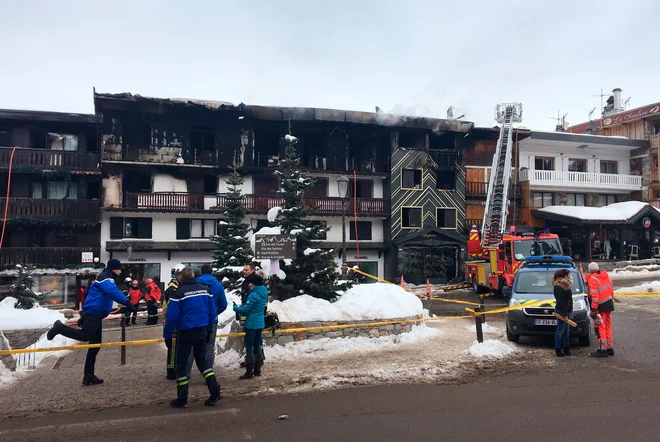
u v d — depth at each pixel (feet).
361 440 18.19
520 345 36.40
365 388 25.22
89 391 25.91
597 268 33.65
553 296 37.78
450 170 126.52
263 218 114.01
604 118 154.92
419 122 122.21
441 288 99.71
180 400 22.63
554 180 133.69
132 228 107.24
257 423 20.21
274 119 113.19
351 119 116.98
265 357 31.73
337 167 121.39
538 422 19.86
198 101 109.09
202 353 23.09
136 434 19.20
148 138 109.29
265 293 27.86
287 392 24.73
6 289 94.53
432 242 120.37
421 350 34.06
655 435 18.25
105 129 105.09
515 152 132.05
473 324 48.03
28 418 21.48
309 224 40.11
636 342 37.52
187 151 110.52
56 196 103.91
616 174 142.41
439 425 19.66
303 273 38.91
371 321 35.70
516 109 126.21
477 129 125.90
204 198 109.70
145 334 50.93
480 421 20.07
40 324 39.34
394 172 122.21
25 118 100.12
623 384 25.55
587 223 119.55
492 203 112.16
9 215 97.91
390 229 121.29
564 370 28.89
